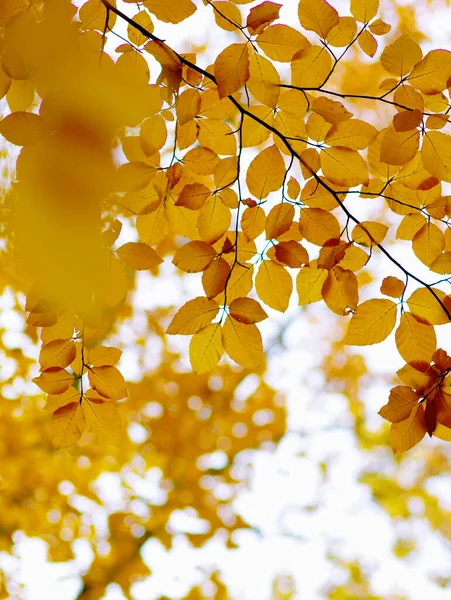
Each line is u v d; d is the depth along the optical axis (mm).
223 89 2053
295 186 2133
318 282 2166
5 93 2037
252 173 2115
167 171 2119
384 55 2080
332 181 2131
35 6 2021
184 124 2107
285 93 2105
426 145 2094
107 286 2096
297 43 2070
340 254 2139
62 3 2020
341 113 2096
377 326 2158
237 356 2141
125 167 2082
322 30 2078
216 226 2139
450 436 2168
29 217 2018
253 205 2131
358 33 2084
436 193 2145
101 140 2014
